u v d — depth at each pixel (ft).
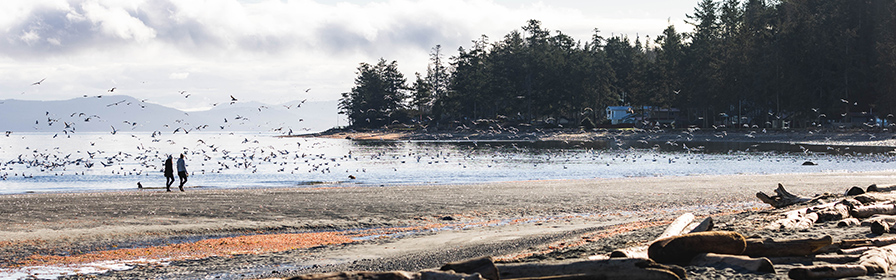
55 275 42.78
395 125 542.57
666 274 27.17
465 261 28.99
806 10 358.43
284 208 76.84
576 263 28.66
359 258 46.55
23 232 59.36
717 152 245.86
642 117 453.58
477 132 452.35
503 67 483.92
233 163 199.11
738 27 422.41
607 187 103.04
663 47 469.57
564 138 396.16
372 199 85.76
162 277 41.47
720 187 102.47
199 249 51.85
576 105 481.05
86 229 61.41
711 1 449.48
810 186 102.89
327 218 70.28
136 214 71.15
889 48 319.27
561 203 82.74
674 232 42.91
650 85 444.55
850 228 44.96
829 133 313.12
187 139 546.26
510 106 486.79
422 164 187.83
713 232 32.65
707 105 398.62
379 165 184.75
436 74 603.67
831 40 336.90
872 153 214.69
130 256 49.11
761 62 354.74
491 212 75.15
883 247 32.71
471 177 142.20
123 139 562.25
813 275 28.12
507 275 29.04
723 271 30.01
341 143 397.80
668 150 266.57
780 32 357.41
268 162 206.59
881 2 337.31
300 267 43.62
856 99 340.39
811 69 339.36
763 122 381.40
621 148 280.31
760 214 58.54
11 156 271.28
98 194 92.99
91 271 43.96
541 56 481.46
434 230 61.93
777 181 113.50
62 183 131.54
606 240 46.83
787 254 32.71
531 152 250.98
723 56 399.03
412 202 82.89
